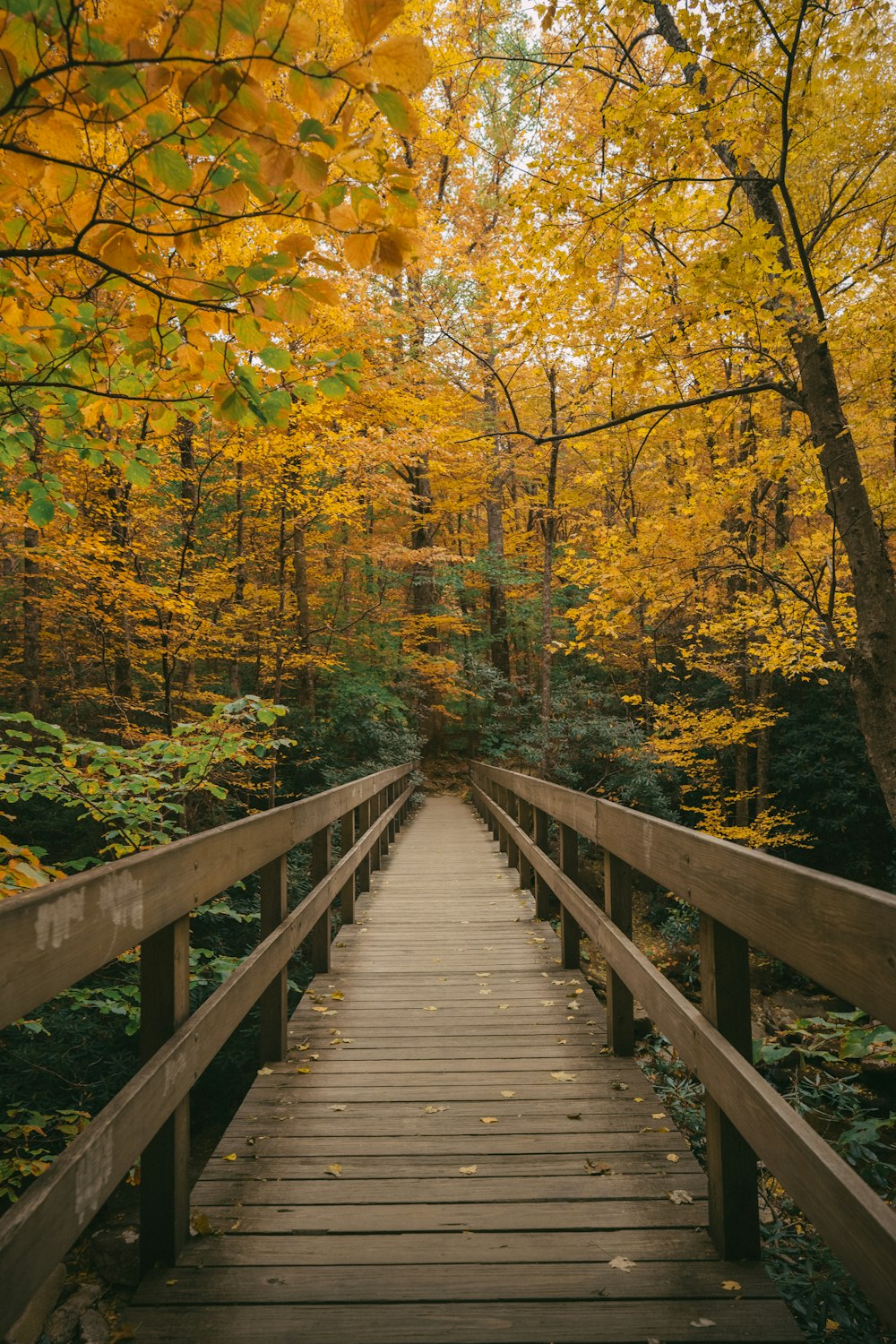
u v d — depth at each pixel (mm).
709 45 4477
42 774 3852
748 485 6898
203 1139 6770
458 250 10289
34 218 2203
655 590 7289
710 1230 2182
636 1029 7211
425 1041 3711
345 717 14664
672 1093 3697
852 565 5996
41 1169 4305
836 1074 6195
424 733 24578
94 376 2553
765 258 4977
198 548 9945
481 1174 2529
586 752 15445
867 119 5227
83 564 6824
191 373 2359
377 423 10750
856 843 14133
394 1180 2496
